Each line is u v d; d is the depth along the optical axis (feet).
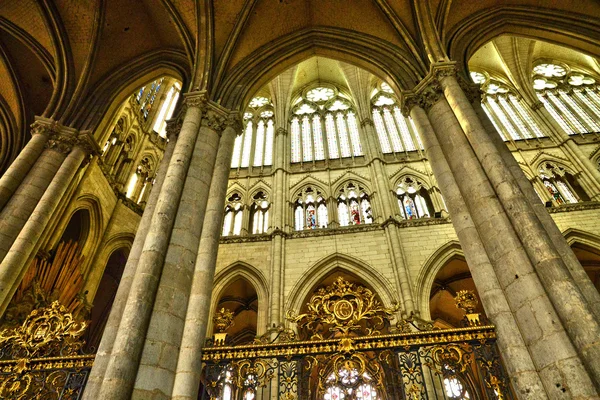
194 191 32.01
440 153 33.24
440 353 22.84
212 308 58.70
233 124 39.81
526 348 21.24
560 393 18.67
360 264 60.13
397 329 25.00
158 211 29.27
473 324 24.63
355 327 24.85
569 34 44.39
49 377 24.49
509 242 24.27
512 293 22.94
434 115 36.09
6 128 55.83
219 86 43.29
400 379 22.45
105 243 61.26
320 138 84.12
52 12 47.60
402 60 43.86
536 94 84.38
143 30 50.19
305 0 48.44
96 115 46.52
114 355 21.48
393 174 73.20
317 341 24.20
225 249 64.75
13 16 49.19
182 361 23.38
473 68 91.25
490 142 30.04
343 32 49.14
